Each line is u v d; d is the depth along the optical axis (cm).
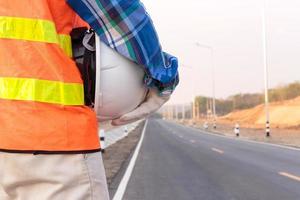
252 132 5934
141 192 1249
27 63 197
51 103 196
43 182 196
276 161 2084
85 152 199
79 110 201
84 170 199
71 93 200
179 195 1205
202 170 1761
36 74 196
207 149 2888
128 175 1612
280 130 6406
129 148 2880
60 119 196
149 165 1945
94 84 212
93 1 202
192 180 1488
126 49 208
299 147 3012
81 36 215
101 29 208
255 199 1146
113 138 3288
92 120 205
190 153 2577
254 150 2770
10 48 197
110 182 1428
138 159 2220
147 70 214
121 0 203
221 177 1557
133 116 232
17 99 195
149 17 211
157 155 2448
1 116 195
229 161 2100
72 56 214
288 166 1878
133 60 211
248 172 1688
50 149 194
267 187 1333
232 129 7412
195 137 4678
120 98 219
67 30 209
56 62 200
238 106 16238
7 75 196
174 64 222
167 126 9625
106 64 212
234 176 1579
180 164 1980
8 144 193
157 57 213
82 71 212
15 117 194
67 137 196
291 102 10650
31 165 194
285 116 9575
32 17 199
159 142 3709
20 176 196
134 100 225
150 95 230
